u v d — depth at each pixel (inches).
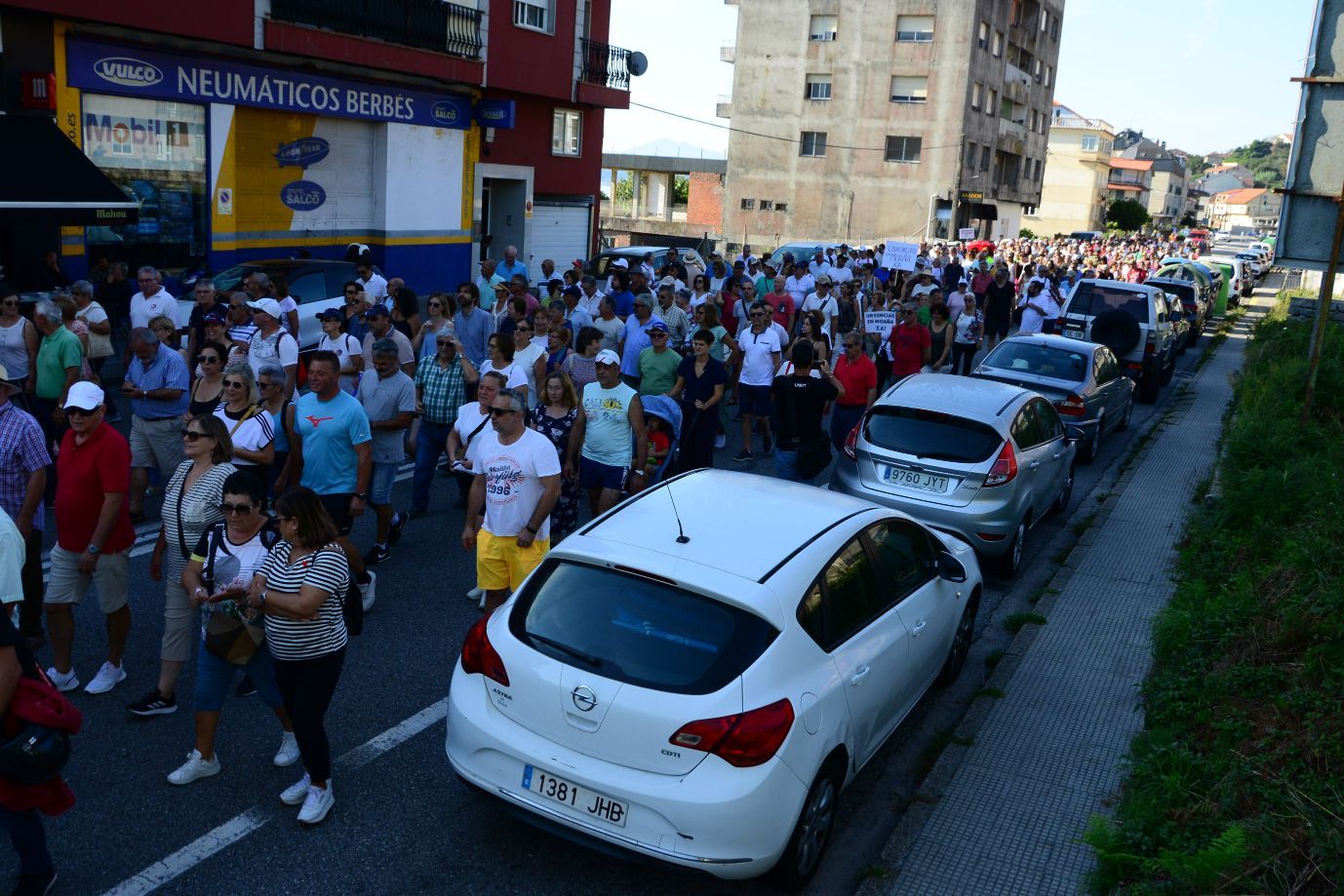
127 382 351.6
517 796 178.7
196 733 223.1
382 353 328.2
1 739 161.0
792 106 2338.8
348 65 792.9
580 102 1052.5
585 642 180.2
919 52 2212.1
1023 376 514.9
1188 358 960.3
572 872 190.4
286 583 189.3
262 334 389.1
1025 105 2711.6
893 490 349.7
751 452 511.8
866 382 411.5
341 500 291.9
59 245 602.9
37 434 248.1
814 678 183.3
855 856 204.7
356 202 847.7
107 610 240.2
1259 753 215.0
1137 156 6796.3
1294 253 447.8
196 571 205.6
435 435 380.5
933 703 268.2
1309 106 431.8
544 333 453.7
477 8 895.7
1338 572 280.2
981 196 2394.2
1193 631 275.1
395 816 203.8
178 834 193.5
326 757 199.0
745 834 167.0
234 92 709.9
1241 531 368.2
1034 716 257.9
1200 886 174.7
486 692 187.0
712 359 388.5
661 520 206.5
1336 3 415.5
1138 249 2464.3
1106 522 423.5
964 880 192.4
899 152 2269.9
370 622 293.1
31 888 170.9
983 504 338.6
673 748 168.1
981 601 340.5
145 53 647.1
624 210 2893.7
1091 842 189.6
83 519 232.5
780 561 192.9
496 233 1047.6
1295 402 510.9
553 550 196.7
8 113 580.7
